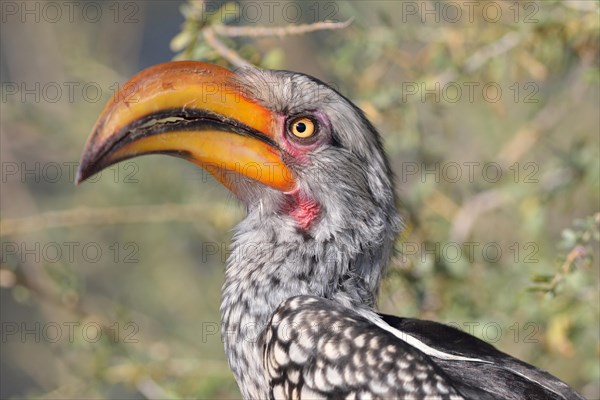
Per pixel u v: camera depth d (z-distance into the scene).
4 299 17.86
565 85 13.12
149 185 14.91
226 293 9.06
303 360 8.05
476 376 8.23
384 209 9.22
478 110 13.91
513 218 13.59
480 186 13.05
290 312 8.30
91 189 15.27
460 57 11.92
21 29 16.70
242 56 10.76
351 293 9.00
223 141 8.83
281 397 8.24
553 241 14.05
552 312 11.52
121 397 15.45
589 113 14.44
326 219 8.96
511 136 13.91
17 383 18.00
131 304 16.41
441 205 12.80
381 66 12.45
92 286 16.64
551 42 11.75
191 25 10.32
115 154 8.51
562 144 13.98
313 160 8.93
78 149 15.05
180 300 16.34
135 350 13.00
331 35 13.16
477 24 12.08
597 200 13.22
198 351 14.20
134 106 8.48
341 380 7.89
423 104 13.16
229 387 12.82
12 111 15.09
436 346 8.84
